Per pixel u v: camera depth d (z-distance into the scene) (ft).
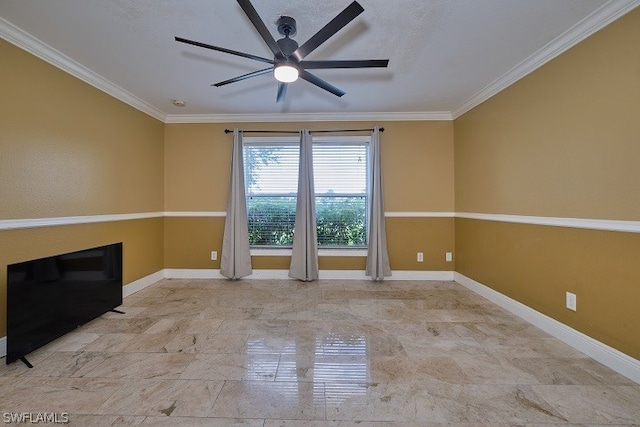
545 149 7.81
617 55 5.93
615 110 5.98
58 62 7.96
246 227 13.19
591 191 6.50
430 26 6.77
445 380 5.75
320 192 13.53
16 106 6.95
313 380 5.75
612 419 4.72
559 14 6.29
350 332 7.87
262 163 13.55
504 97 9.52
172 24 6.72
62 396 5.22
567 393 5.34
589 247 6.57
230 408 4.97
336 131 13.20
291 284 12.46
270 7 6.13
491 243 10.28
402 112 12.83
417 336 7.63
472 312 9.29
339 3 6.01
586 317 6.64
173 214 13.38
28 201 7.25
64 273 7.22
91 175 9.20
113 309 8.99
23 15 6.32
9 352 5.94
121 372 5.97
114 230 10.21
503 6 6.08
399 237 13.19
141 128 11.73
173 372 5.98
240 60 8.34
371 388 5.51
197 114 13.02
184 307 9.70
